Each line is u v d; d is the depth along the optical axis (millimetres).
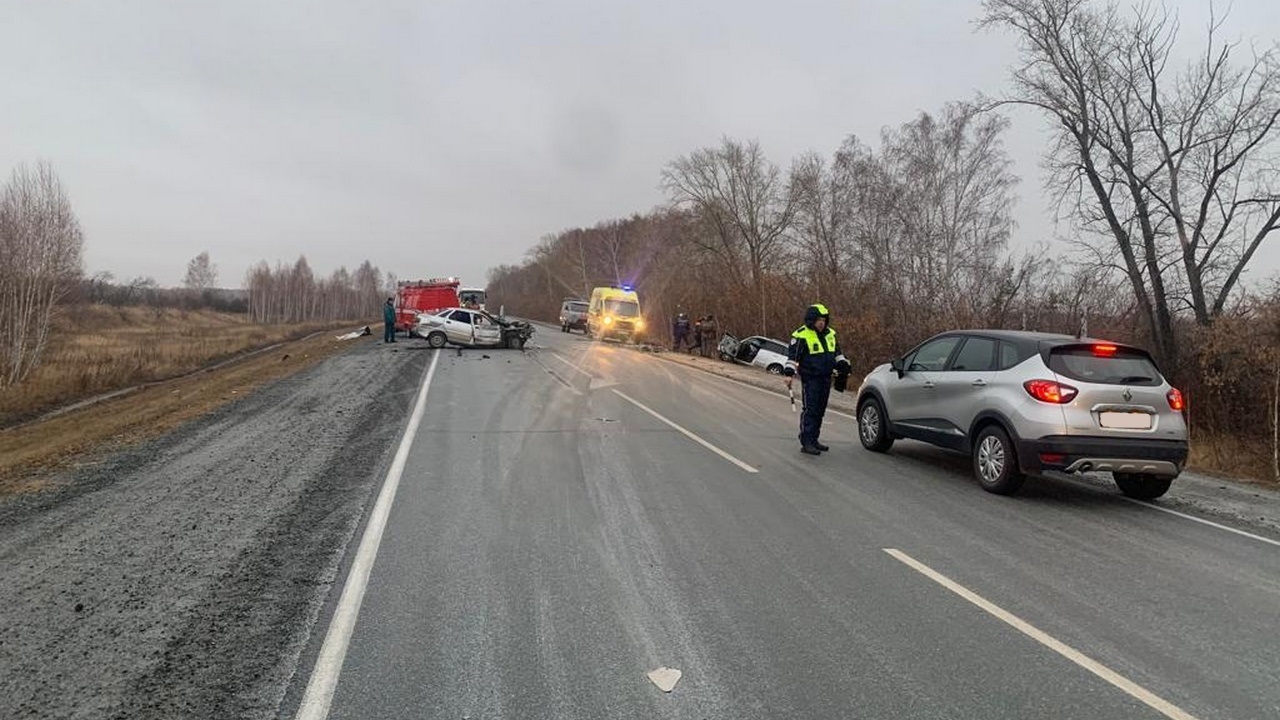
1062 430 7414
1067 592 5098
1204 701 3641
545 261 108188
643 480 8102
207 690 3533
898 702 3557
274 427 11117
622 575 5195
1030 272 21625
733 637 4242
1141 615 4719
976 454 8242
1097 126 16531
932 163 28891
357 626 4289
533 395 15695
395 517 6473
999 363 8242
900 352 24125
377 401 14227
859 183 31578
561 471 8430
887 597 4898
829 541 6086
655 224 66812
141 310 77188
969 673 3869
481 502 7023
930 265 26109
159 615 4363
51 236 30469
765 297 34031
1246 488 8828
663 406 14594
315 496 7129
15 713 3279
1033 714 3475
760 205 43844
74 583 4832
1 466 8742
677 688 3646
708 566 5414
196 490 7297
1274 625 4605
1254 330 11977
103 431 11328
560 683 3674
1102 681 3818
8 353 27281
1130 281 16719
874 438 10219
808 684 3715
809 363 9922
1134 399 7527
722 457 9547
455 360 24938
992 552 5934
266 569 5156
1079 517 7152
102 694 3467
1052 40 16656
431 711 3396
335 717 3336
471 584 4969
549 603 4680
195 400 14789
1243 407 12766
